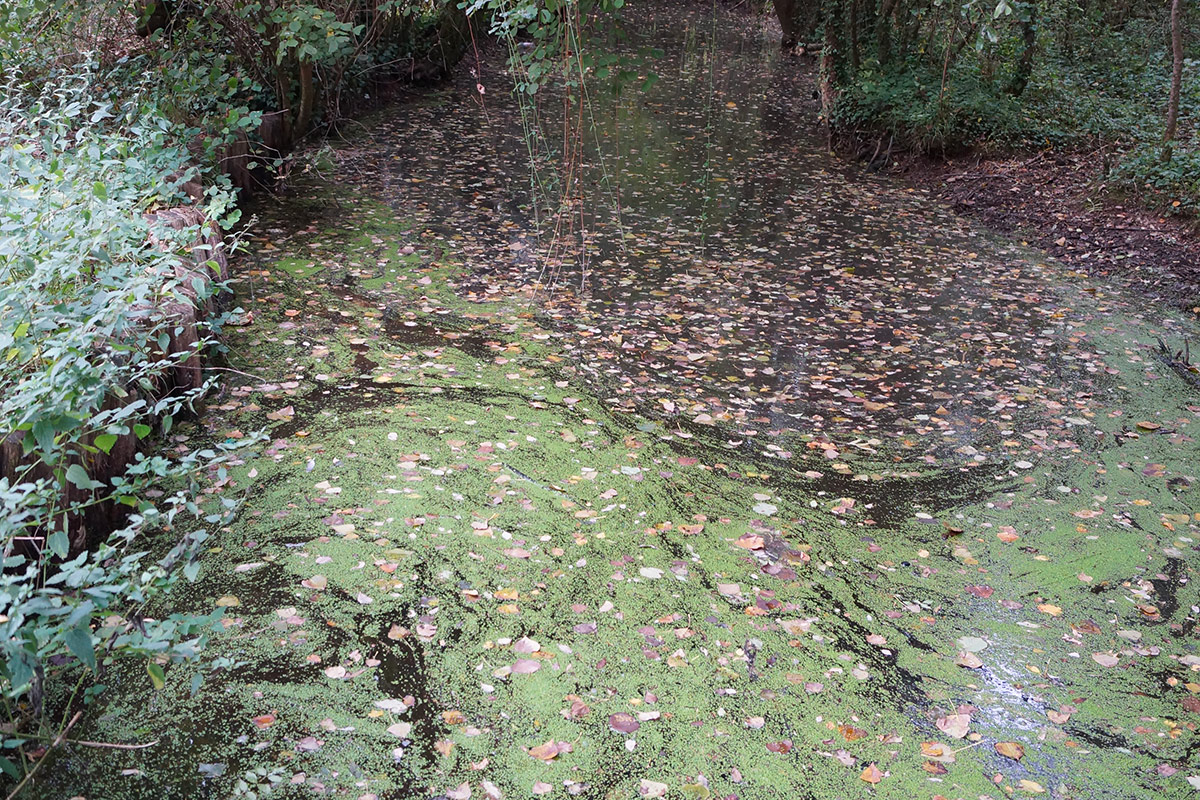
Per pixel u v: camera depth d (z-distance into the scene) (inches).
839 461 164.7
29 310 104.2
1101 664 118.2
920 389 194.5
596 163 373.7
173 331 157.4
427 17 485.1
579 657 113.7
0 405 95.3
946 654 118.6
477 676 109.4
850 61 416.5
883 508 151.0
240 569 124.9
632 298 236.2
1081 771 101.0
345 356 193.0
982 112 377.4
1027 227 310.8
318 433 161.5
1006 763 101.6
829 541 141.3
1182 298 249.4
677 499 149.6
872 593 129.7
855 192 355.3
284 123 323.3
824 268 268.1
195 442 154.6
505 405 176.7
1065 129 379.6
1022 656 119.0
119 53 268.1
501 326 213.8
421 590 123.6
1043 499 155.1
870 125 399.2
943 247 293.0
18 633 77.8
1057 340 222.7
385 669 109.6
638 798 94.0
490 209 304.5
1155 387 198.5
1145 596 131.5
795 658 116.0
